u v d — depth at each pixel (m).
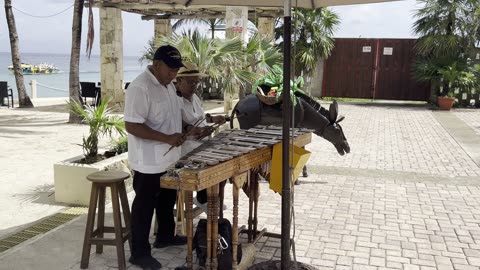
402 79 16.67
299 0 4.05
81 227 4.57
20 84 14.07
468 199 5.68
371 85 17.03
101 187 3.78
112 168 5.34
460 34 14.97
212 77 7.25
